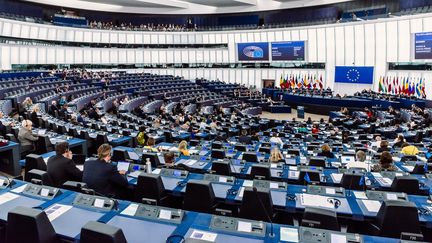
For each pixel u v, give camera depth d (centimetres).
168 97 2839
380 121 1977
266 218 439
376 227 416
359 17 3048
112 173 518
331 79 3428
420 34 2595
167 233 348
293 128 1672
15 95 1866
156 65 4012
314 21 3616
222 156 836
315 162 758
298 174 649
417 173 697
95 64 3669
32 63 3072
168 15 4162
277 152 798
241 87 3647
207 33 4022
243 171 679
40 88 2267
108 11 3869
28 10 3372
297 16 3772
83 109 2142
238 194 502
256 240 333
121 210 399
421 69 2644
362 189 575
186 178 579
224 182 553
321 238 327
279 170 671
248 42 3856
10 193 447
